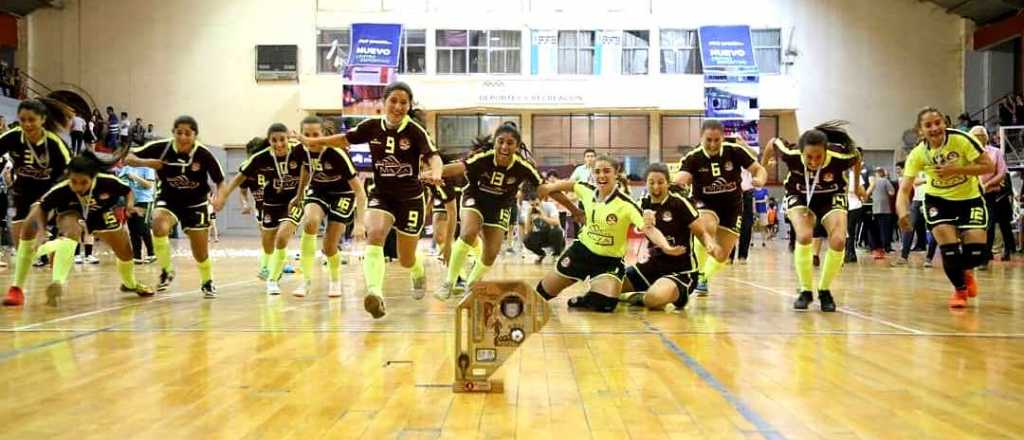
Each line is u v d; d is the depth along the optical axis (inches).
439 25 918.4
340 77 894.4
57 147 238.1
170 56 932.0
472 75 914.1
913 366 138.2
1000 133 658.8
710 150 253.4
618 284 223.6
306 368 135.2
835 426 98.4
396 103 198.7
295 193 278.5
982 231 227.5
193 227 255.1
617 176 236.7
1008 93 879.1
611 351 154.6
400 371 132.9
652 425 99.1
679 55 915.4
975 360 143.9
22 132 232.2
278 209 281.4
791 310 226.5
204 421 100.2
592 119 925.2
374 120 202.8
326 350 153.5
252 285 306.3
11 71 846.5
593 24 914.7
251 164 272.5
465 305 118.0
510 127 224.8
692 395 115.8
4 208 450.3
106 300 248.2
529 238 451.2
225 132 932.6
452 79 885.2
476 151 237.9
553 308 231.8
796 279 342.0
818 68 917.8
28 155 234.4
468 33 917.8
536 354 151.3
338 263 260.8
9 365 137.4
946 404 110.0
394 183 203.9
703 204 259.8
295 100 928.9
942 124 225.3
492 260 244.7
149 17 931.3
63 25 926.4
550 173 482.0
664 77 889.5
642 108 887.1
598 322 199.8
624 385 122.8
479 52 919.7
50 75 928.9
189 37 932.0
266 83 931.3
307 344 160.9
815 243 392.8
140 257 436.5
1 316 206.4
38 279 328.8
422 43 919.0
